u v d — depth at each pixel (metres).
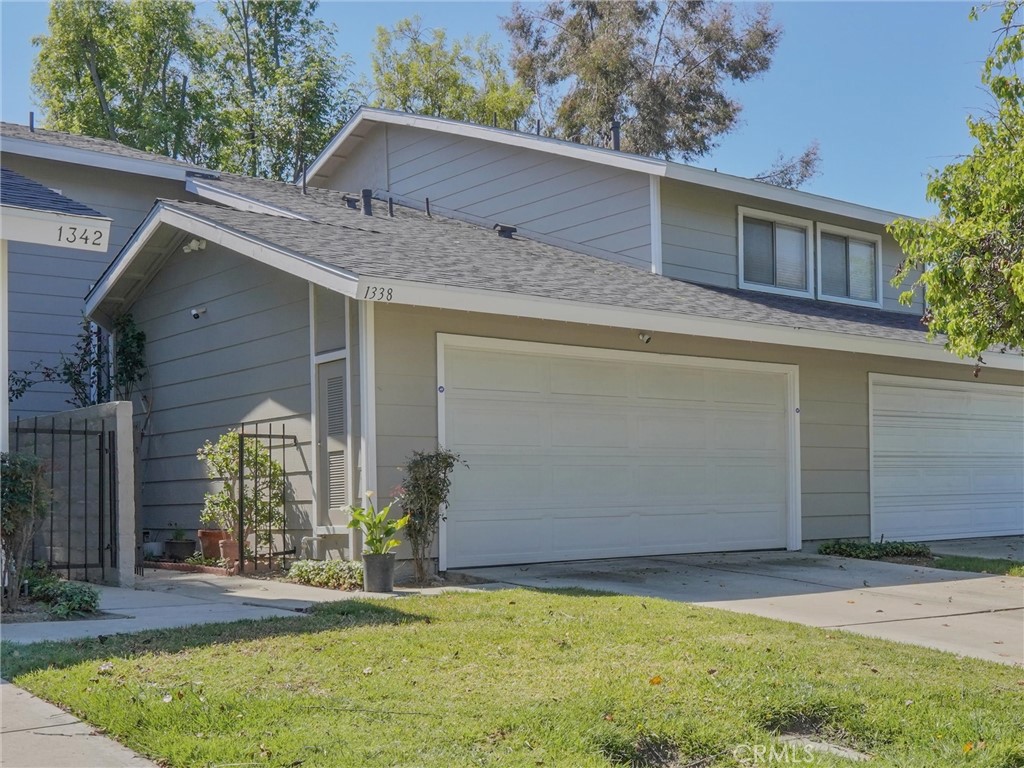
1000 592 10.43
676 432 13.05
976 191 9.55
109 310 14.84
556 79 34.91
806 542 14.33
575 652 6.48
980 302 9.15
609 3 33.94
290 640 6.61
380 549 9.49
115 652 6.21
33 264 16.36
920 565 12.77
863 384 15.45
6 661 5.93
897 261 18.33
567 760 4.42
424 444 10.63
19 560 8.19
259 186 16.45
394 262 10.52
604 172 15.64
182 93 32.97
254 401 12.17
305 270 9.93
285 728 4.70
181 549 13.06
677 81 33.66
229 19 35.06
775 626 7.71
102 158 16.89
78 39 31.17
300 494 11.34
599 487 12.22
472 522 11.05
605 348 12.28
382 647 6.45
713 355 13.44
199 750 4.36
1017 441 18.16
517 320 11.48
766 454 14.07
